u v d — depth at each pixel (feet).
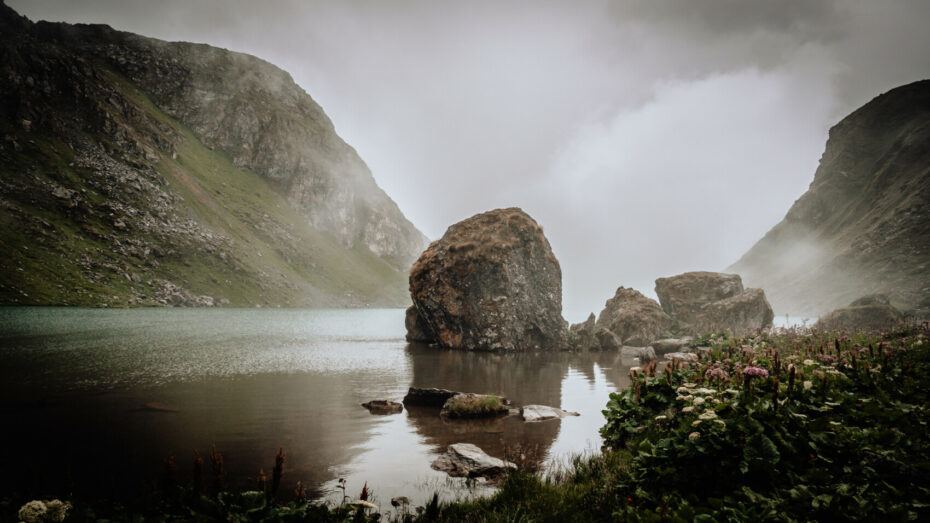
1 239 288.92
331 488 28.55
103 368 71.97
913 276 339.16
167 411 47.14
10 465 31.04
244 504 18.57
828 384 28.19
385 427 44.19
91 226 364.17
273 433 40.78
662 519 16.65
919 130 591.78
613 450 32.04
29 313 189.47
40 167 385.09
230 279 442.09
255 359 90.74
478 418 49.24
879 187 586.04
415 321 157.28
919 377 33.32
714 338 100.78
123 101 590.14
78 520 17.46
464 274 132.98
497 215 145.79
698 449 19.44
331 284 629.51
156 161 531.91
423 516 23.45
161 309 295.69
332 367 84.58
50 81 487.61
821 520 15.24
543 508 22.31
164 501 19.17
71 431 39.22
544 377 80.18
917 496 15.66
